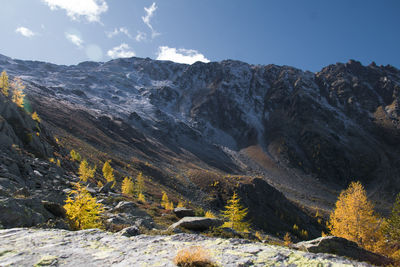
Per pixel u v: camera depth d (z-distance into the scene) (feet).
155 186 372.17
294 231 402.93
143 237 31.99
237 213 118.01
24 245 25.34
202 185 521.65
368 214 75.87
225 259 24.09
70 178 116.88
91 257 23.36
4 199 36.24
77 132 551.59
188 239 31.60
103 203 87.81
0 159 74.74
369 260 46.57
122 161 471.21
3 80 184.44
